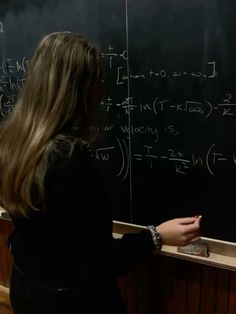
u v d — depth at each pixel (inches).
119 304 47.3
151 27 56.3
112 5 59.4
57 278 40.5
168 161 59.7
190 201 59.2
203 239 58.8
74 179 36.7
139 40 57.9
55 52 38.0
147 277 69.6
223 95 52.6
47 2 67.0
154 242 42.4
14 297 45.8
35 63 39.1
